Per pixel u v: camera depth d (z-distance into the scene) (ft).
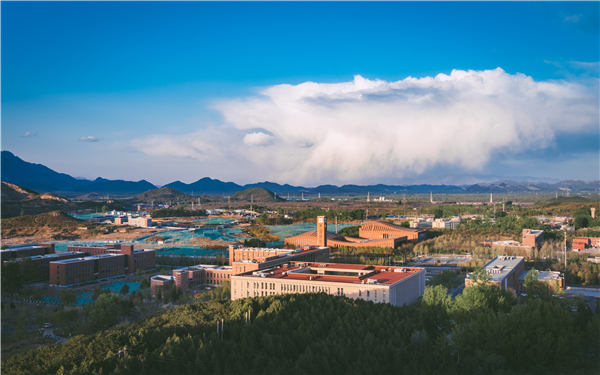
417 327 620.49
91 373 479.82
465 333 567.59
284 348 542.16
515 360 543.39
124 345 553.64
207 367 502.38
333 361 507.71
